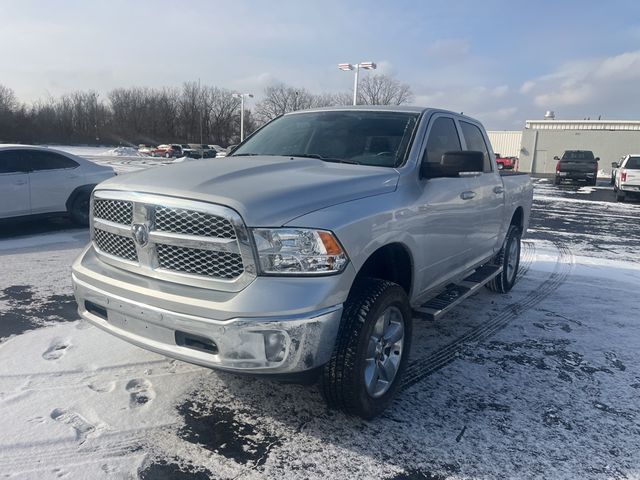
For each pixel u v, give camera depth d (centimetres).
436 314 375
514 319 519
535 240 1021
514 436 306
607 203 1822
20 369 363
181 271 283
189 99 8888
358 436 300
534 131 4109
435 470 272
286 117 484
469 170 349
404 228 333
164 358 388
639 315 541
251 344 257
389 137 396
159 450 279
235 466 269
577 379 385
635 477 271
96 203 329
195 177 299
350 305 294
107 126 8881
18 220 865
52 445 277
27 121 8188
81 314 330
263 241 260
